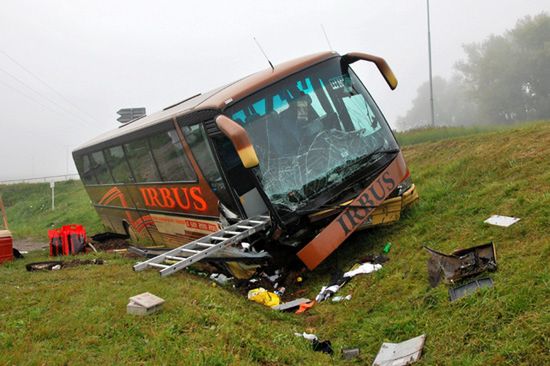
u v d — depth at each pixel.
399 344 5.11
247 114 8.41
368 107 9.14
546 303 4.43
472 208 7.65
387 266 7.20
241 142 7.26
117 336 5.27
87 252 13.27
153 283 7.35
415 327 5.29
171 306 6.06
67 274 8.91
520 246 5.75
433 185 9.84
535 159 8.46
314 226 8.18
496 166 9.09
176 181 10.60
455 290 5.40
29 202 40.81
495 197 7.62
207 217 9.90
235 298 7.12
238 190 8.73
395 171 8.66
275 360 4.98
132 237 15.20
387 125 9.18
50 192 42.69
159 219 12.18
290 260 8.72
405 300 5.95
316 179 8.24
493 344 4.33
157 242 13.08
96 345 5.11
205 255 7.78
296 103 8.65
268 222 8.18
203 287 7.30
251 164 7.23
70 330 5.49
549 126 10.46
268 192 8.09
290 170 8.22
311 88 8.84
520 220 6.44
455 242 6.80
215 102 8.61
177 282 7.51
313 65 9.02
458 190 8.98
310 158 8.34
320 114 8.70
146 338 5.18
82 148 17.02
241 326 5.73
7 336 5.38
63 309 6.34
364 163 8.58
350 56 9.26
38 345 5.10
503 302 4.72
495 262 5.46
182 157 10.00
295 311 7.09
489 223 6.78
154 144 11.13
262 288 7.94
